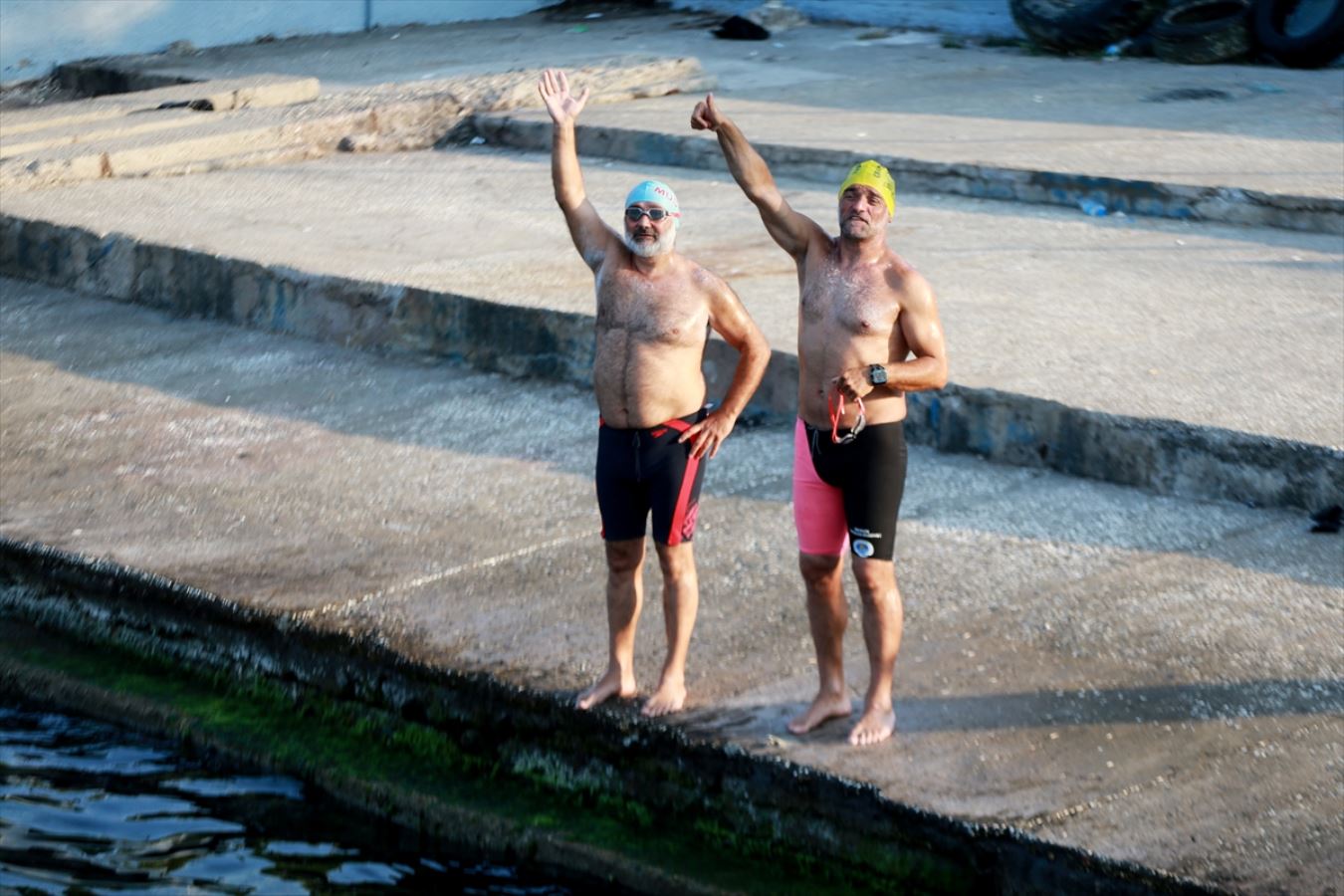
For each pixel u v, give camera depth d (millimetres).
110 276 37875
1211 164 41062
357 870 18062
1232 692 18156
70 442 28203
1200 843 14945
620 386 17062
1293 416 24531
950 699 18078
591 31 72500
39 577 23547
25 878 17703
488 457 27141
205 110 51500
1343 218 37062
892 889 15961
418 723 19656
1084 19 61875
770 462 26484
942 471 25859
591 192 43188
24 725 21688
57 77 62719
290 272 34438
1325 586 20984
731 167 16609
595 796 18141
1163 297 32062
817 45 67375
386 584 21875
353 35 71562
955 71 59625
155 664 22406
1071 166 41156
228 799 19688
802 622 20312
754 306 31281
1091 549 22484
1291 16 59844
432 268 34594
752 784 16828
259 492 25656
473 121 51594
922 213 40438
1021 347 28578
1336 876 14367
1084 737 17156
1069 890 14836
